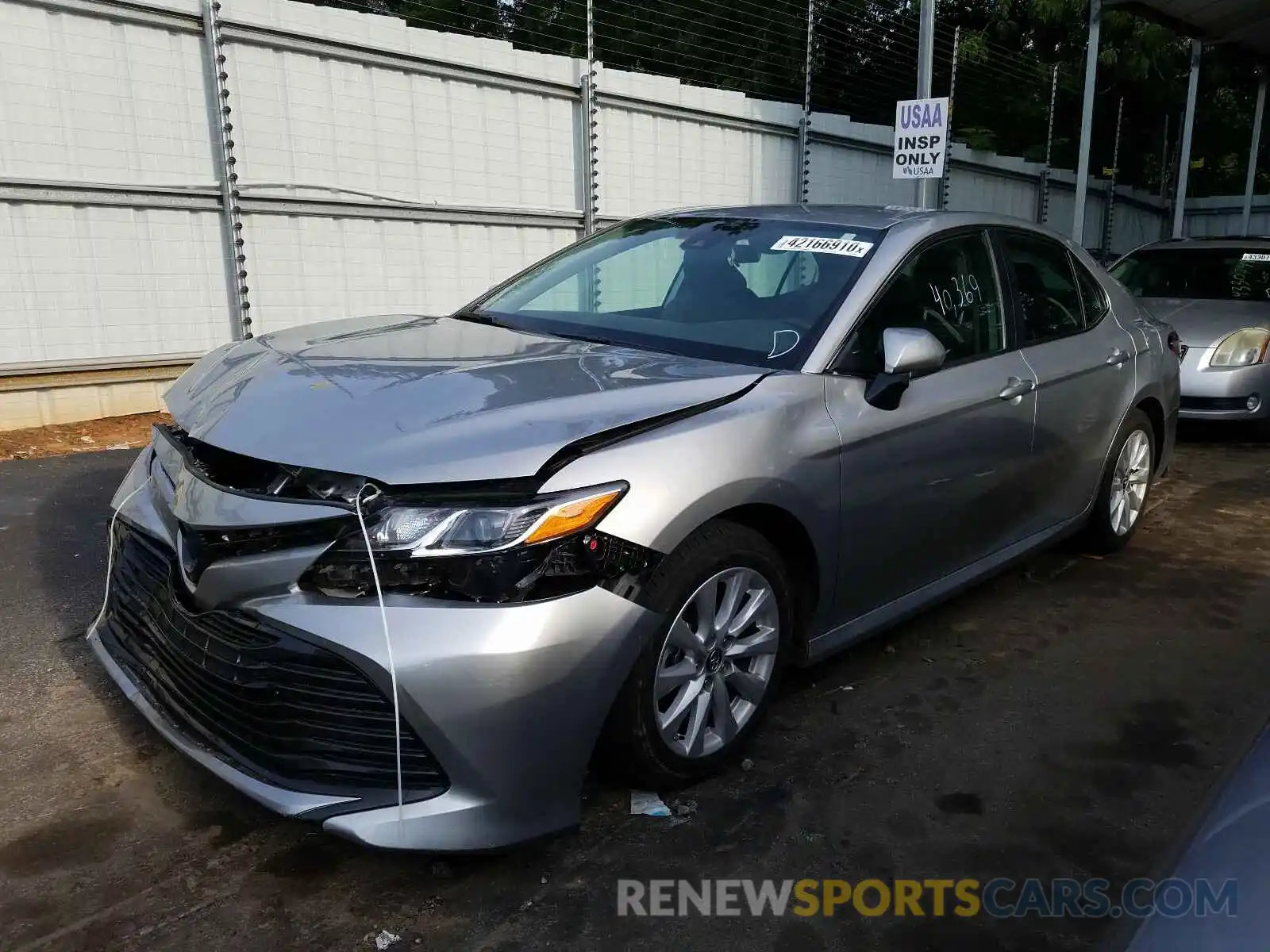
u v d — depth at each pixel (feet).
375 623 7.50
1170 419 17.69
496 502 7.72
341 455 7.91
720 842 8.86
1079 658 12.89
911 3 45.39
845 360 10.59
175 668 8.78
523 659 7.59
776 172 39.06
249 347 11.00
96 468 20.44
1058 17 56.18
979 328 12.78
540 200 31.48
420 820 7.56
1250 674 12.50
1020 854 8.82
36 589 13.94
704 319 11.43
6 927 7.56
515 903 8.02
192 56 24.08
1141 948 3.87
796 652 10.62
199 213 24.82
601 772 9.23
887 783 9.87
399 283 28.73
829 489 10.02
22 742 10.09
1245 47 49.98
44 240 22.63
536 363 9.85
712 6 40.68
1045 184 54.44
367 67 26.91
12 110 21.75
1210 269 28.43
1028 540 14.20
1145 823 9.32
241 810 9.13
